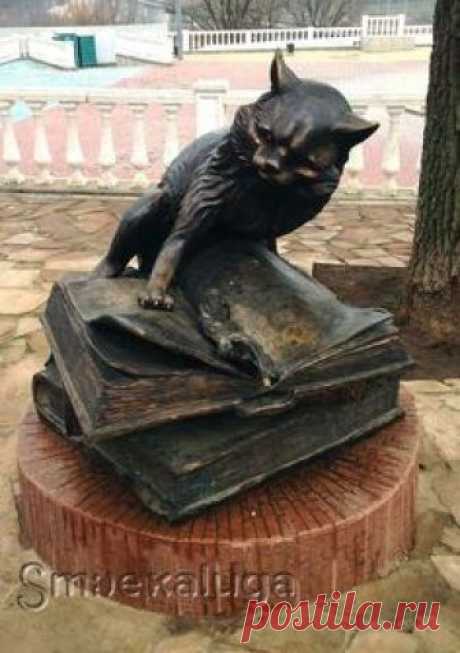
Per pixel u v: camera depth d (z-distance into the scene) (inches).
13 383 141.4
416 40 1302.9
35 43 922.1
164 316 78.5
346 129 69.1
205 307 80.0
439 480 107.5
